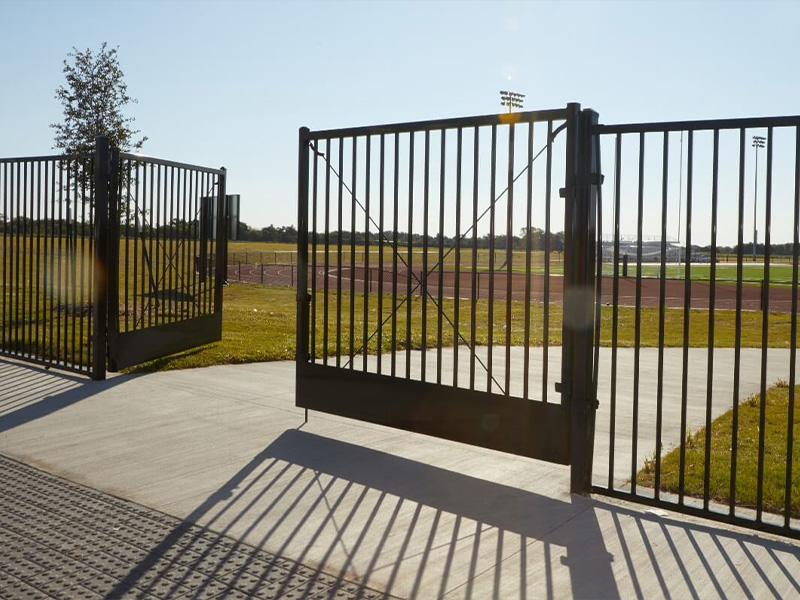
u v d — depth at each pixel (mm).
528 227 5133
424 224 5730
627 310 22359
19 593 3363
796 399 8180
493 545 3992
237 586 3479
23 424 6410
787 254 92562
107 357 8633
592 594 3432
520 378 9258
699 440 6344
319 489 4871
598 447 6133
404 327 15148
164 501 4594
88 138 15172
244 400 7457
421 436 6262
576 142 4824
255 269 47750
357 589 3473
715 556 3854
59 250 8602
